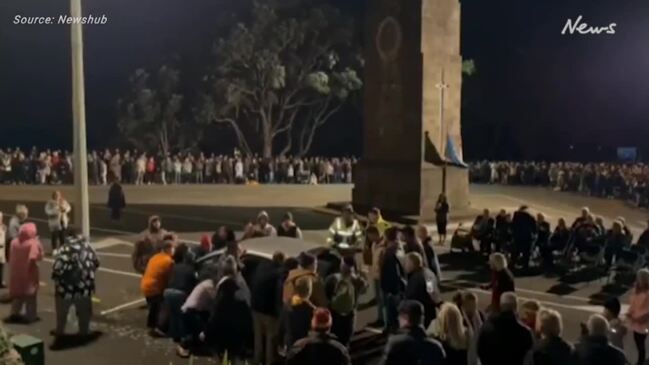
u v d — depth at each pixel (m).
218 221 27.66
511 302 8.34
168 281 12.55
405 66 28.00
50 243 21.80
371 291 15.74
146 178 44.84
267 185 44.72
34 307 13.04
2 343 6.44
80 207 15.45
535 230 19.59
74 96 15.27
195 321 11.50
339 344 7.45
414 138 27.83
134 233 24.41
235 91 51.34
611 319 9.58
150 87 54.75
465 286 17.53
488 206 34.41
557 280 18.41
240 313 10.98
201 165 45.88
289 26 51.88
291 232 15.80
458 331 8.54
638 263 18.03
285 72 52.78
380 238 14.16
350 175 48.50
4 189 37.66
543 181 50.41
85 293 12.20
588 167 46.09
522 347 8.13
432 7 27.69
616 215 34.34
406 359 7.43
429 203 27.59
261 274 10.89
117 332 12.70
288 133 55.97
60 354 11.39
